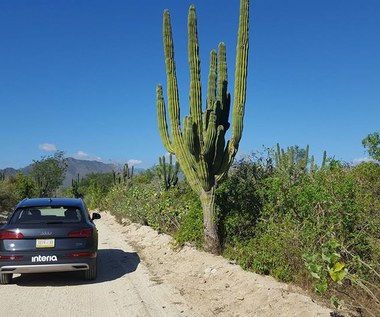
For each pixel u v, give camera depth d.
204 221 10.49
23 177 49.19
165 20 10.70
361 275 5.89
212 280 8.52
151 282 9.12
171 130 10.78
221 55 10.74
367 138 10.43
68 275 9.80
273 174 12.21
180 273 9.78
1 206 35.75
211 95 10.66
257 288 7.14
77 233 8.57
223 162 10.33
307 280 6.86
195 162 10.25
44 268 8.29
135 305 7.32
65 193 62.75
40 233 8.37
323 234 7.18
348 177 8.56
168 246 12.88
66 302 7.54
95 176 74.75
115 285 8.84
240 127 10.34
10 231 8.34
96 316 6.75
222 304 7.15
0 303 7.47
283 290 6.69
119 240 16.98
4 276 8.80
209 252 10.27
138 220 20.73
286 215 8.41
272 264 7.88
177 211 15.29
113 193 32.78
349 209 7.04
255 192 10.60
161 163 20.94
